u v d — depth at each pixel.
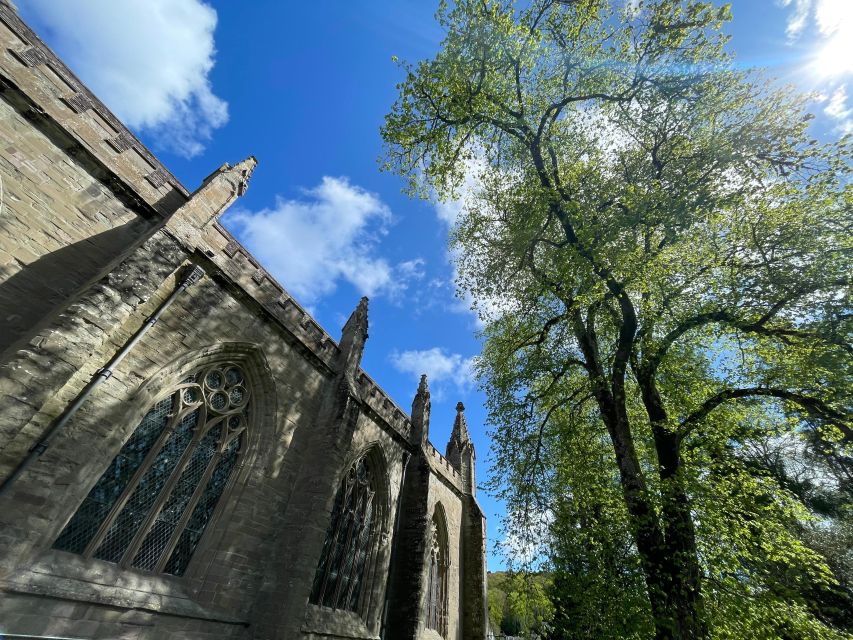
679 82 13.49
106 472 9.09
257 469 12.50
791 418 11.81
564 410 16.84
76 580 7.98
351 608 16.05
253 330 13.23
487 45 14.93
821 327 10.53
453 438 33.00
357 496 17.66
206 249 11.86
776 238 11.94
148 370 10.07
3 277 8.18
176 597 9.78
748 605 8.43
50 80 9.49
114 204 10.56
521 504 13.86
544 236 16.69
